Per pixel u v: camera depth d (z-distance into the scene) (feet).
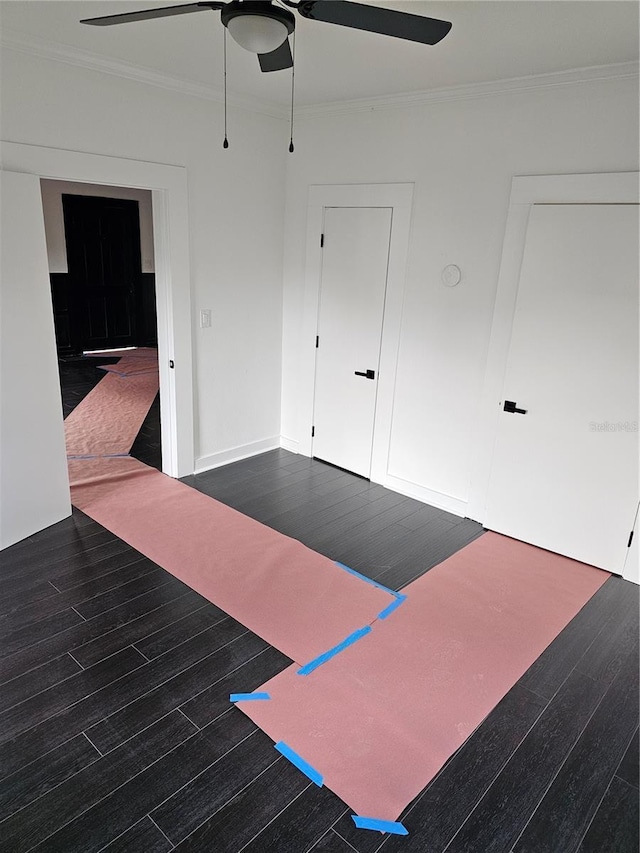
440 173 11.21
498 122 10.27
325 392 14.47
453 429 12.12
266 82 10.93
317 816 5.69
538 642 8.45
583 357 9.90
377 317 12.89
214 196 12.42
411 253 12.00
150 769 6.10
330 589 9.47
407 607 9.10
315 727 6.73
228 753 6.34
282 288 14.70
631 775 6.35
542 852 5.48
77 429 16.81
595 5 6.71
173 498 12.56
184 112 11.38
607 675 7.86
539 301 10.19
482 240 10.90
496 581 9.96
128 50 9.35
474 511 12.12
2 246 9.07
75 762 6.14
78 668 7.47
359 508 12.56
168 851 5.30
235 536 11.05
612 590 9.86
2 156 9.06
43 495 10.73
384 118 11.77
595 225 9.37
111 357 26.27
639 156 8.96
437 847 5.46
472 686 7.52
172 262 11.94
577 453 10.30
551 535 10.94
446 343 11.84
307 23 7.69
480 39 8.00
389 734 6.70
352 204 12.70
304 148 13.34
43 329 10.03
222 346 13.67
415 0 6.79
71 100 9.72
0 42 8.67
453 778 6.19
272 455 15.51
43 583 9.25
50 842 5.34
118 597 8.98
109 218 25.93
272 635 8.29
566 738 6.79
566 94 9.43
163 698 7.06
